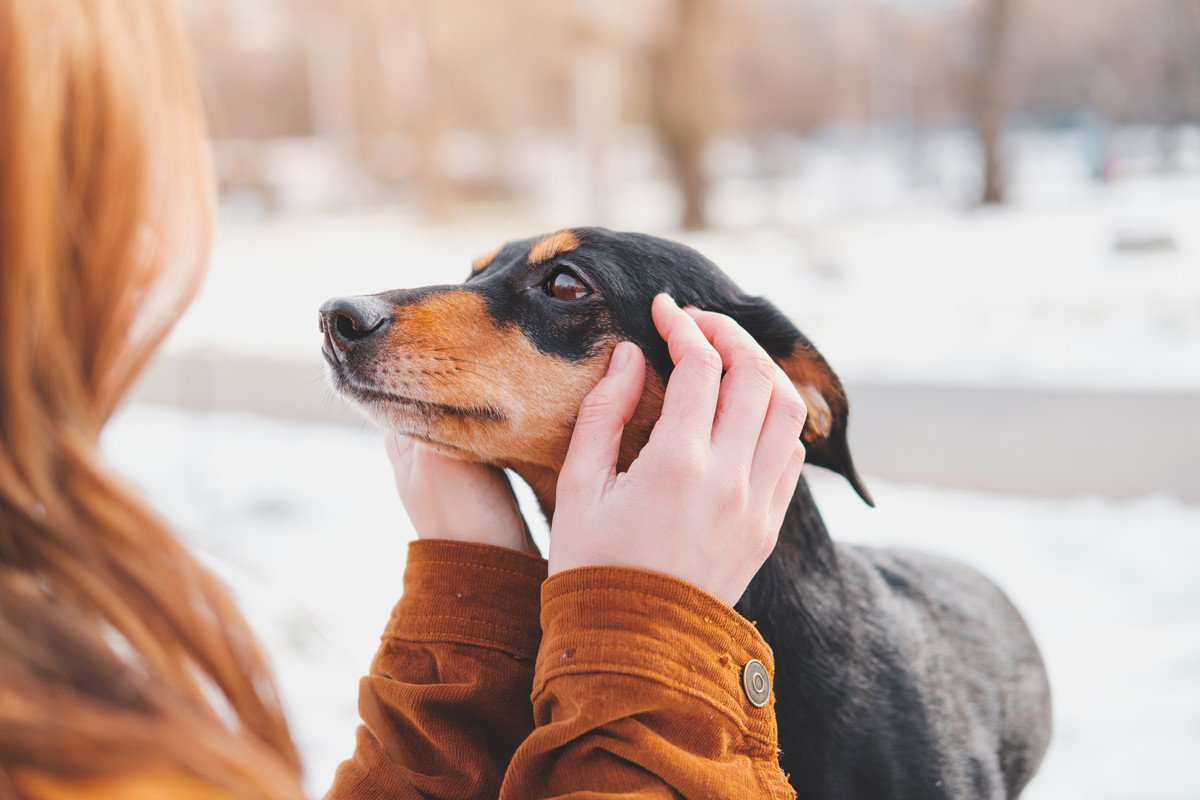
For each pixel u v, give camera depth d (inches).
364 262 720.3
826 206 1055.0
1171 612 183.6
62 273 29.7
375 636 170.4
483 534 67.1
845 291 546.9
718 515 50.6
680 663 47.1
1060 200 943.0
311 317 512.4
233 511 248.1
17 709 25.5
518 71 1065.5
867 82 1449.3
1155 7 1018.1
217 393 369.4
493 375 87.0
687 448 51.6
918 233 797.9
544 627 50.2
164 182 32.7
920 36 1341.0
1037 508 233.8
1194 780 134.4
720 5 874.1
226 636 30.9
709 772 45.5
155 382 389.7
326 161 1444.4
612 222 917.2
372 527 233.6
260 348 430.0
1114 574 200.2
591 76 951.0
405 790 55.8
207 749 27.6
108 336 31.0
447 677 59.7
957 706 94.4
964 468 255.9
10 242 27.5
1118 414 284.5
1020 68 1159.0
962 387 321.1
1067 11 1123.3
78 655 27.1
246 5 1024.2
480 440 87.6
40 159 27.7
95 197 30.1
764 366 57.2
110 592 28.4
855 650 85.2
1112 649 172.1
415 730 58.0
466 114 1130.7
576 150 1386.6
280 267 717.9
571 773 46.3
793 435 55.8
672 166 877.2
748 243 758.5
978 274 582.6
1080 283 526.9
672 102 861.8
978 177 982.4
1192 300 450.6
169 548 30.4
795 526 84.7
